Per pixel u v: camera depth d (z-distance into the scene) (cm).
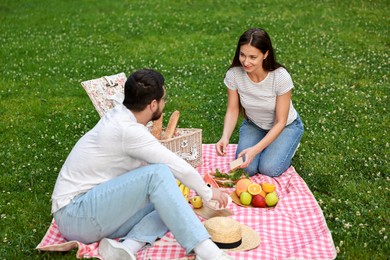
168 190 385
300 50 1056
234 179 547
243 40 512
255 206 495
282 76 536
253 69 521
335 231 458
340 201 512
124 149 400
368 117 730
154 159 402
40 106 805
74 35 1207
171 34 1204
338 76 908
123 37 1187
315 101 796
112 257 397
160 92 412
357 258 420
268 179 557
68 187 410
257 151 528
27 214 501
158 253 412
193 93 848
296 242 436
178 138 558
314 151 631
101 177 412
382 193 529
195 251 385
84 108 799
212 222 420
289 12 1366
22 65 998
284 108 546
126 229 421
